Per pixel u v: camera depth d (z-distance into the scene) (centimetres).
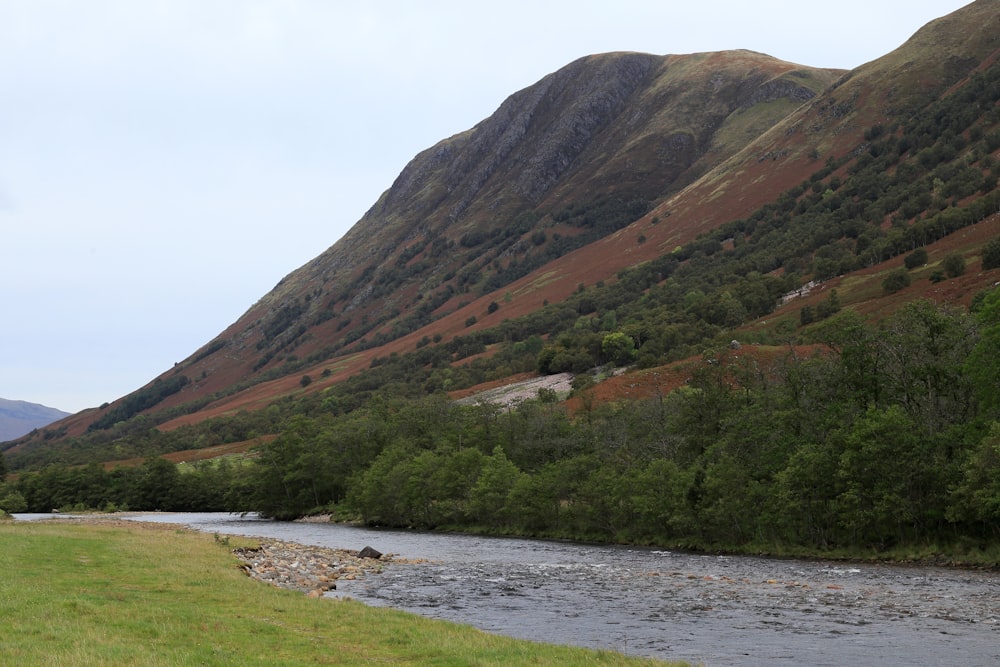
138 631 2395
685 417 8706
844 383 6888
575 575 5284
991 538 5462
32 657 1945
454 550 7362
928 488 5819
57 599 2819
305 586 4550
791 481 6412
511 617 3647
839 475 6078
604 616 3659
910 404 6538
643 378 17200
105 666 1892
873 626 3306
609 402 15175
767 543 6738
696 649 2919
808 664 2667
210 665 2019
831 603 3909
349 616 3072
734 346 16925
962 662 2670
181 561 4538
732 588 4522
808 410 7275
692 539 7362
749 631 3250
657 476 7806
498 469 9950
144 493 18362
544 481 9231
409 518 11288
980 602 3853
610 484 8381
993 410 5822
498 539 8812
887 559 5731
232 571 4397
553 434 11812
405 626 2917
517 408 14275
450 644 2550
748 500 6912
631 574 5306
